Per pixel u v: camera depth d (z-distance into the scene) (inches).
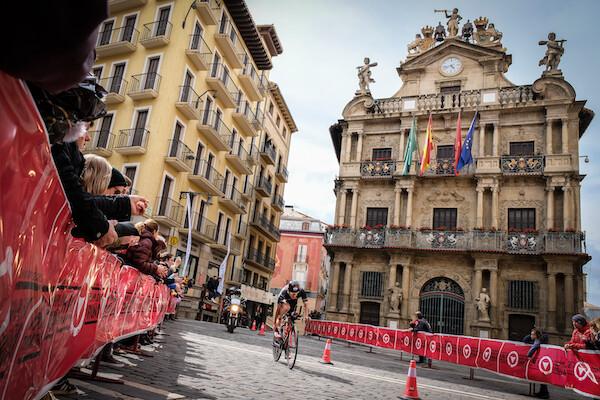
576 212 960.3
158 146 893.8
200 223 1056.8
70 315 104.2
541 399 376.5
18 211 57.7
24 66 39.6
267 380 238.2
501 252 951.0
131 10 1009.5
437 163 1099.9
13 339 66.6
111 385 160.2
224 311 709.9
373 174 1150.3
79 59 42.0
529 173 995.3
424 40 1264.8
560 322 908.0
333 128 1279.5
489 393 361.4
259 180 1489.9
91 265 116.1
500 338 933.8
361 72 1275.8
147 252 199.6
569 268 909.2
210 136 1057.5
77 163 101.7
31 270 69.9
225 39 1077.8
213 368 251.3
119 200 109.9
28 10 35.1
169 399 153.3
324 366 365.7
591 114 1034.7
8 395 70.1
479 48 1161.4
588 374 318.0
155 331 374.6
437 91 1179.9
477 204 1027.3
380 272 1079.0
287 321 335.0
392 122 1189.7
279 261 2169.0
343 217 1146.0
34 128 53.9
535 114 1050.1
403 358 705.6
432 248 1021.8
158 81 918.4
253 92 1293.1
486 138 1080.2
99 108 79.7
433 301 1014.4
